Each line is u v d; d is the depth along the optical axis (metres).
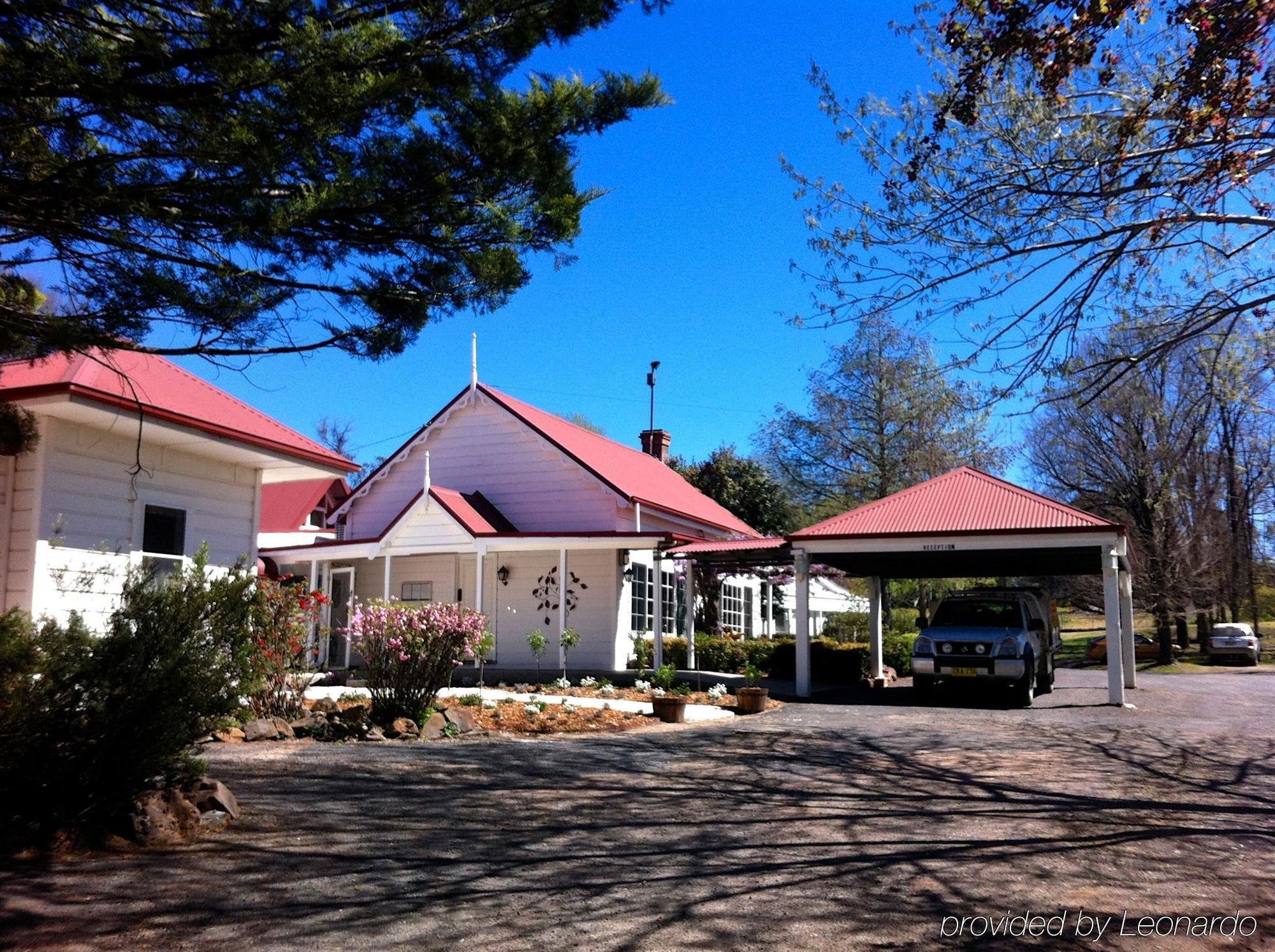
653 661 22.41
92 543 10.19
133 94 5.05
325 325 6.18
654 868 5.93
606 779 8.70
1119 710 15.47
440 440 25.00
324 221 5.76
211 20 5.04
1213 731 12.54
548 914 5.03
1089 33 7.43
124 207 5.18
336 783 7.97
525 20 5.82
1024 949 4.63
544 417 25.66
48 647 5.69
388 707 11.21
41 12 4.93
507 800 7.69
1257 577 32.84
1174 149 7.65
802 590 18.03
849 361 34.31
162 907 4.91
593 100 6.10
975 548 16.97
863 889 5.54
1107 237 8.66
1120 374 8.84
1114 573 16.33
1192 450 20.05
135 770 5.98
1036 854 6.32
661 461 33.53
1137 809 7.69
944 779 9.01
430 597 23.73
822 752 10.54
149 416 9.95
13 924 4.55
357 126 5.68
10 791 5.66
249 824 6.58
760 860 6.13
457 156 5.93
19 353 5.84
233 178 5.33
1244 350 9.38
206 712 6.50
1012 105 8.40
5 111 5.09
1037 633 18.59
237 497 12.48
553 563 22.77
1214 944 4.72
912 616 39.56
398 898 5.22
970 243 8.67
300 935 4.62
